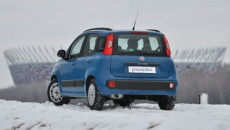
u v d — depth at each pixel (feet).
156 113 62.85
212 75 237.45
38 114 61.31
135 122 46.34
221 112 62.13
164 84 74.23
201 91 220.64
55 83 88.58
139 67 73.92
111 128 46.44
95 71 73.92
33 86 243.19
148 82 73.51
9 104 81.35
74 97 86.02
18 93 238.27
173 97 76.33
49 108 71.20
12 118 61.26
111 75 73.00
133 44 74.79
